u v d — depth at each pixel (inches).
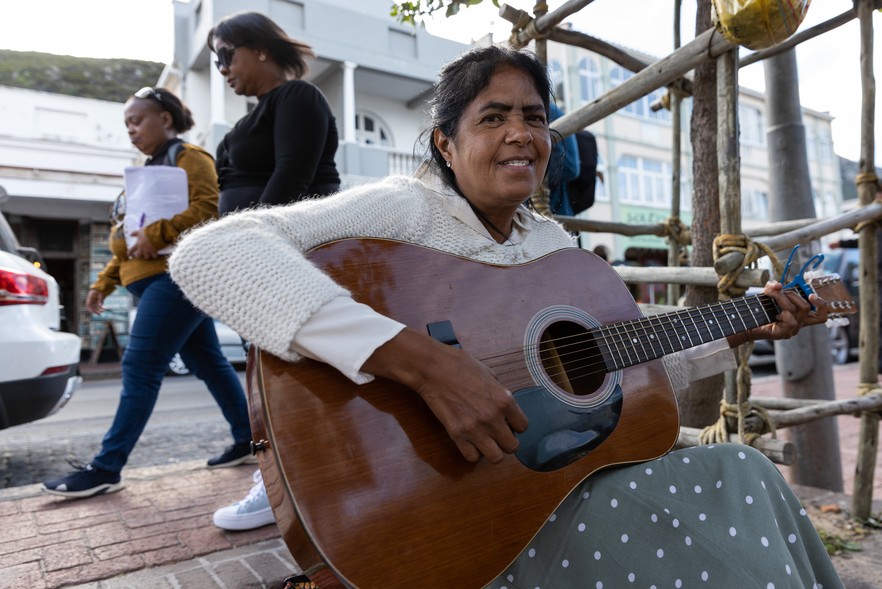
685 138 813.2
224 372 127.2
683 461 51.0
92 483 108.0
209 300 42.9
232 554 84.6
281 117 88.1
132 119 115.4
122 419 109.4
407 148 650.8
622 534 47.5
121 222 114.3
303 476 41.7
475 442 43.7
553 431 52.0
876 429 104.6
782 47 115.0
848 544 95.3
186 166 110.7
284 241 46.4
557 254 62.8
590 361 59.4
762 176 874.1
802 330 130.7
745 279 76.5
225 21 93.4
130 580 76.6
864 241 104.3
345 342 43.1
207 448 170.9
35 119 607.8
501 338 53.9
